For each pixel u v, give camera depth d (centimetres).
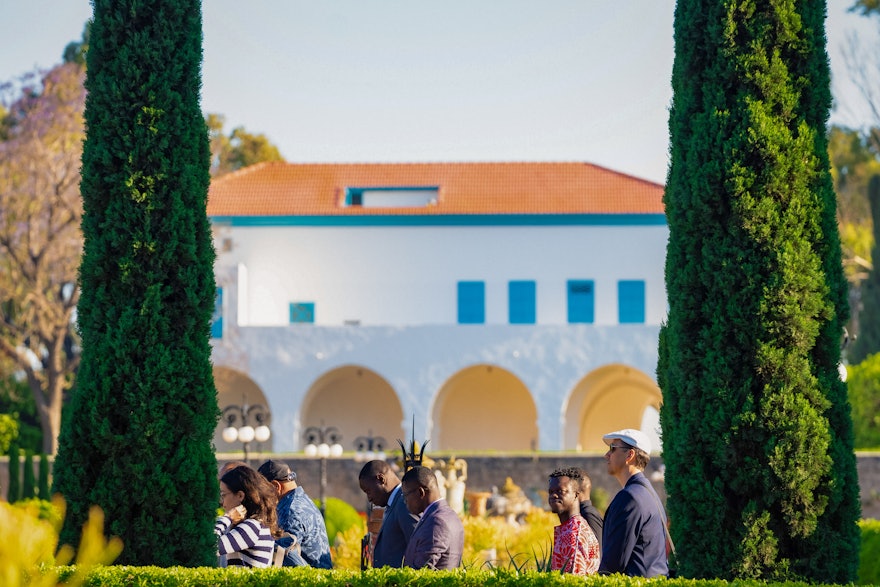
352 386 5031
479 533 1994
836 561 1027
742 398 1034
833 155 5934
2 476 4116
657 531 964
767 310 1036
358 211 4809
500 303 4803
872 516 3766
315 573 945
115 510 1078
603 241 4794
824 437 1030
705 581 920
